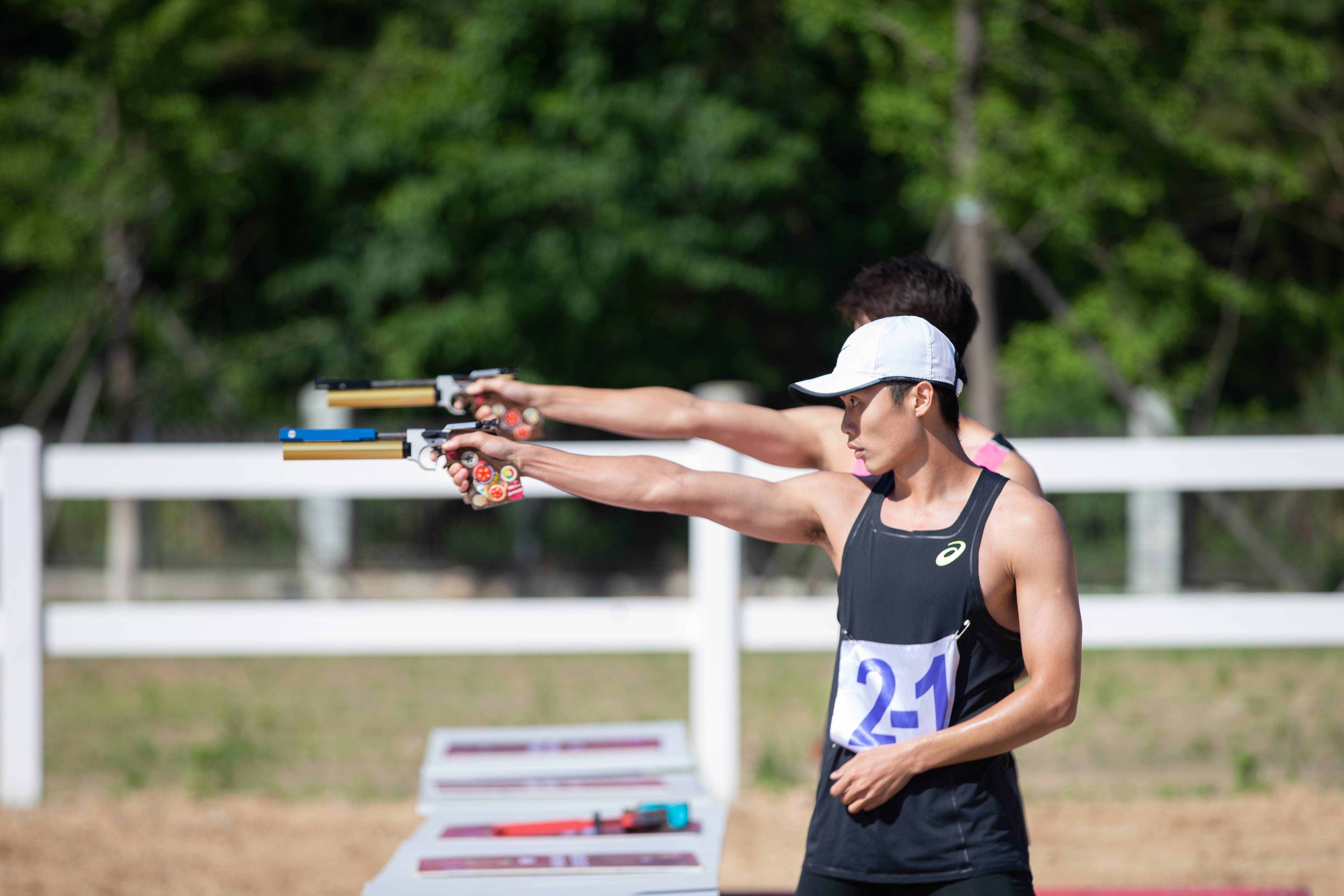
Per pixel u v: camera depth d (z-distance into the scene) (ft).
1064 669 25.61
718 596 66.54
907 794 26.23
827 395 27.04
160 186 148.97
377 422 139.03
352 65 190.49
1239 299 138.21
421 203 162.40
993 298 126.93
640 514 148.77
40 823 63.77
